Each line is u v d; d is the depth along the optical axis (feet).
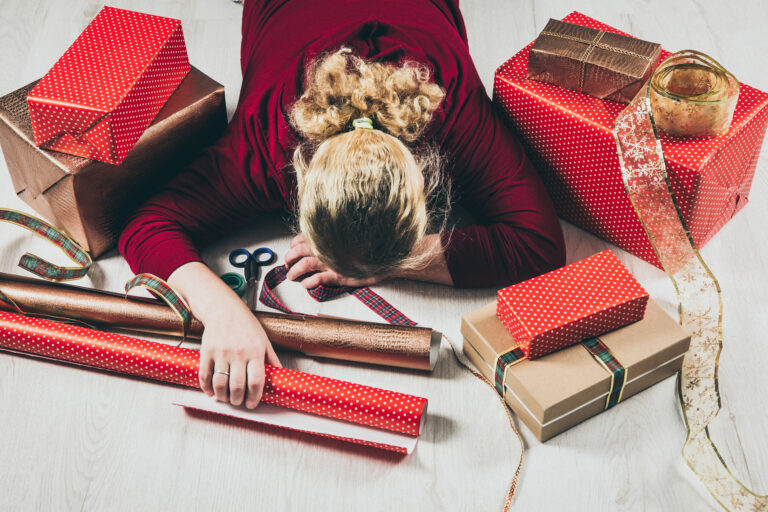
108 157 5.80
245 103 5.76
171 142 6.31
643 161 5.70
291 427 5.23
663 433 5.33
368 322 5.64
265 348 5.40
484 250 5.80
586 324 5.19
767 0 8.55
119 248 6.02
